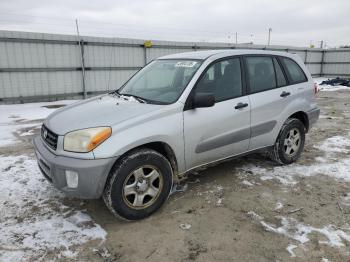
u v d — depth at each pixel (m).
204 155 3.75
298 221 3.26
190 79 3.65
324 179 4.33
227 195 3.84
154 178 3.30
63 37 12.62
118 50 14.34
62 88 13.09
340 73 25.34
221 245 2.87
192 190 3.97
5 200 3.68
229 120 3.85
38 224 3.19
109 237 2.99
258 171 4.59
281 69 4.67
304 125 5.09
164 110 3.33
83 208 3.53
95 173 2.89
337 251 2.77
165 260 2.68
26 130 7.53
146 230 3.11
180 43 16.55
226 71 4.00
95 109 3.54
